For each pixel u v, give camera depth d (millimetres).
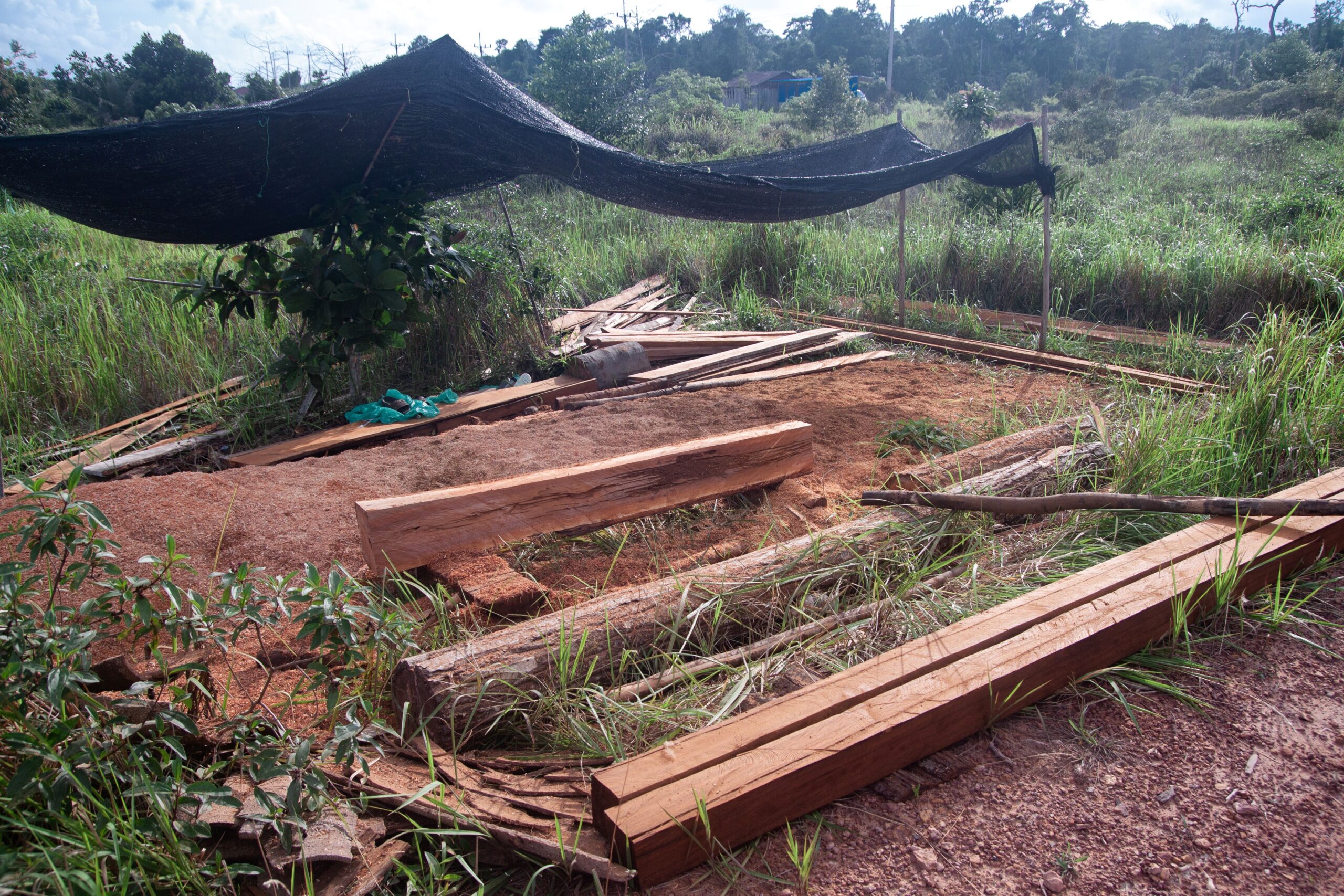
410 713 3119
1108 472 5293
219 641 2803
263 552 4398
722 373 8828
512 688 3107
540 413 7746
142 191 5664
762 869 2535
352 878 2430
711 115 28812
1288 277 9477
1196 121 28969
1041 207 14031
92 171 5297
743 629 3885
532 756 3059
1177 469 5070
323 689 3273
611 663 3453
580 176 6625
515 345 9203
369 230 7254
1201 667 3477
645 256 13203
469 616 3748
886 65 76625
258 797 2363
